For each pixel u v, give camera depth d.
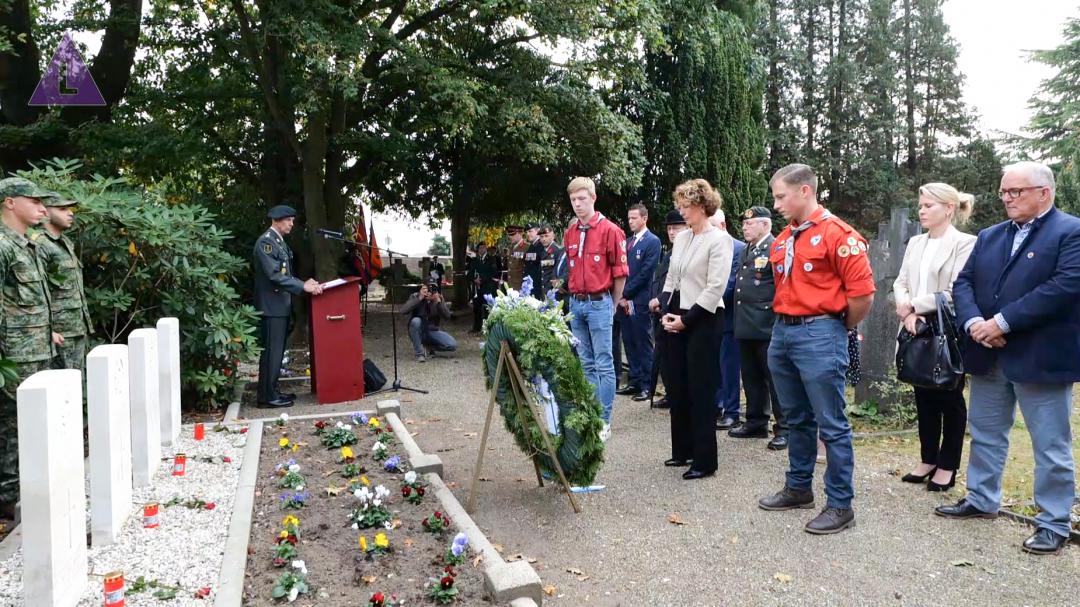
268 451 4.88
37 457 2.54
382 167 15.03
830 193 30.52
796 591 3.18
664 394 7.30
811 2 30.38
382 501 3.92
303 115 11.83
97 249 5.87
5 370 3.60
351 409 6.81
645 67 14.75
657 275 7.07
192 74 12.27
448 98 9.94
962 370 4.02
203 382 6.36
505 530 3.92
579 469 4.16
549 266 8.91
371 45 9.59
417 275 22.70
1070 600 3.07
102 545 3.27
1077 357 3.43
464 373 8.92
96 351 3.39
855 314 3.71
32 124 10.79
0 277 4.07
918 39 32.66
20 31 10.97
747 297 5.48
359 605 2.77
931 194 4.44
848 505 3.86
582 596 3.16
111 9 11.70
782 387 4.09
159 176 12.15
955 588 3.19
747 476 4.77
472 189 16.95
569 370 4.05
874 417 6.11
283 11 9.26
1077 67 23.86
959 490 4.44
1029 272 3.56
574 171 15.00
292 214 7.08
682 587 3.23
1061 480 3.56
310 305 7.21
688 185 4.78
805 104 29.84
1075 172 21.17
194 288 6.46
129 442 3.68
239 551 3.15
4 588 2.89
